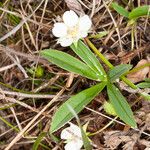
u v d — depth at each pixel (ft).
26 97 0.60
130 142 0.55
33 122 0.60
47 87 0.60
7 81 0.64
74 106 0.52
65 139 0.57
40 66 0.62
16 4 0.65
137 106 0.57
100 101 0.58
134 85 0.54
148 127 0.55
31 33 0.62
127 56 0.59
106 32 0.58
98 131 0.56
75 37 0.53
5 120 0.60
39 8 0.64
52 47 0.63
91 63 0.54
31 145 0.61
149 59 0.59
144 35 0.61
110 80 0.54
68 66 0.54
